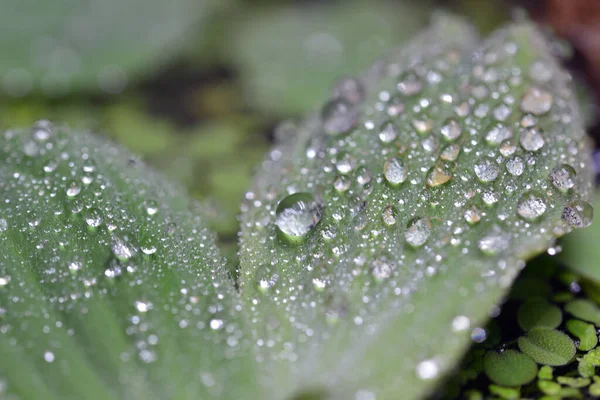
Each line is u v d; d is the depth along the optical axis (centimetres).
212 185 20
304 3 24
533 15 21
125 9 22
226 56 23
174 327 17
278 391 16
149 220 18
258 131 21
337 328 16
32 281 17
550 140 18
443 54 19
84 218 17
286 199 17
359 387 16
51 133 18
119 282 17
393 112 18
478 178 17
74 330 17
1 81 22
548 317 18
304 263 17
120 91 22
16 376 16
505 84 18
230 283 17
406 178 17
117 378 16
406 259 17
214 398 16
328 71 22
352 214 17
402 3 24
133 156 19
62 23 22
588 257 18
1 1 22
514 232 17
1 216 17
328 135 18
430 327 16
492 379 17
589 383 17
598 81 20
